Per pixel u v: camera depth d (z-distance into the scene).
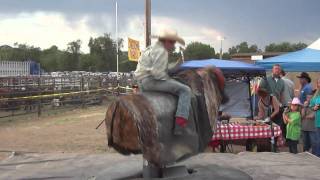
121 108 5.32
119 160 7.05
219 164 6.64
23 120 16.22
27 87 18.45
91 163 6.91
